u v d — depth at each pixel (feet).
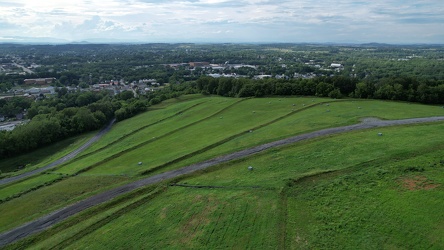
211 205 118.21
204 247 94.22
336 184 121.39
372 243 87.97
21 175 222.07
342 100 312.29
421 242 85.87
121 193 142.31
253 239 94.99
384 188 114.11
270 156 161.27
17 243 113.60
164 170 163.84
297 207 110.01
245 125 241.14
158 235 103.91
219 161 164.04
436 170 122.11
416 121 205.67
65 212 131.95
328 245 89.25
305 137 184.24
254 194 121.80
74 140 348.59
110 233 109.09
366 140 164.86
